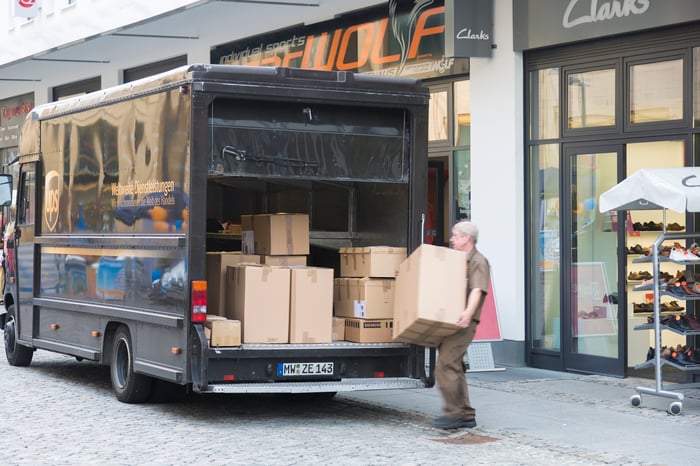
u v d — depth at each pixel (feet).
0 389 41.57
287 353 33.50
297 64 61.31
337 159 34.60
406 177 35.53
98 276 39.65
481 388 41.45
